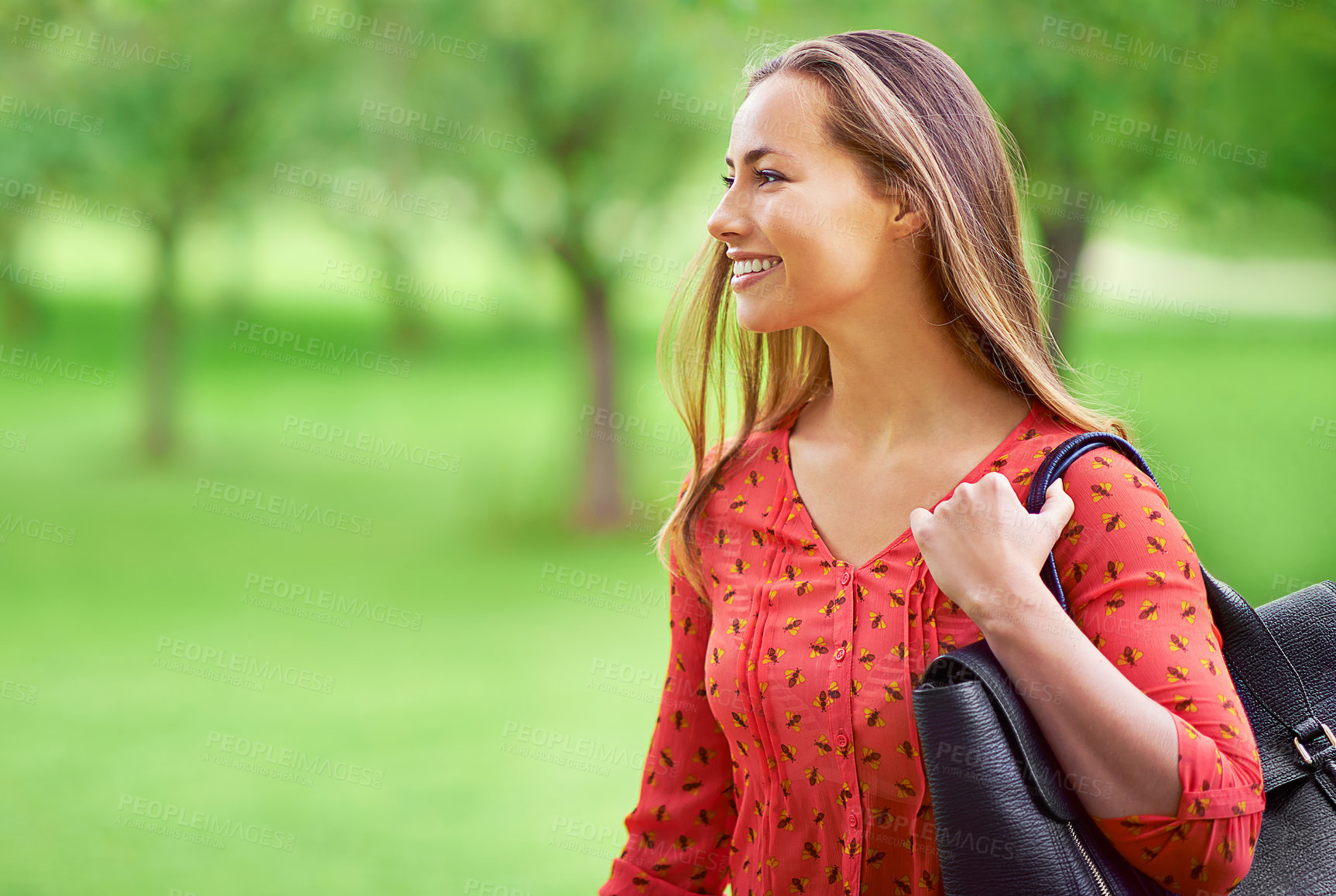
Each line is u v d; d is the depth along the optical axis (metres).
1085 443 1.40
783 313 1.50
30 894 5.38
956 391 1.51
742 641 1.56
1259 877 1.50
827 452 1.60
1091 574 1.35
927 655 1.41
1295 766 1.53
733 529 1.66
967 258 1.44
